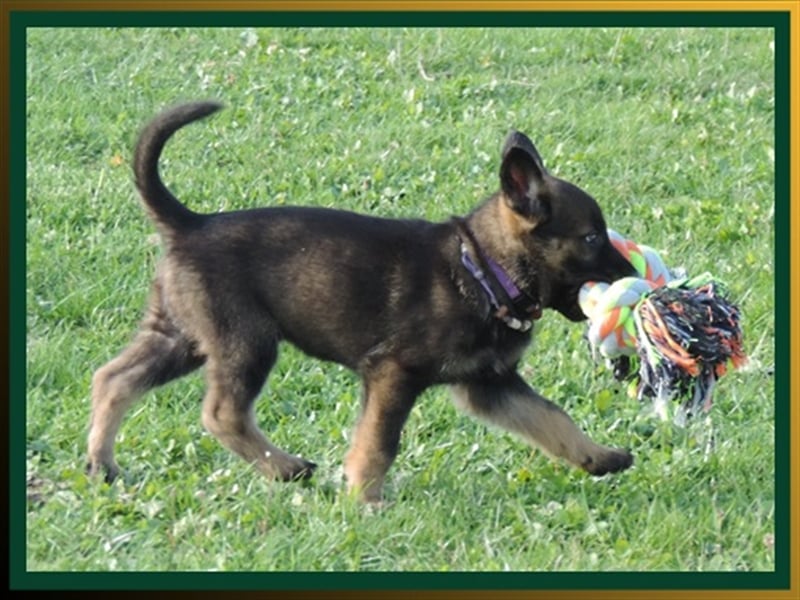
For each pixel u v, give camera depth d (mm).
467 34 20469
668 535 9344
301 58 19594
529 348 10992
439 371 9961
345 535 9227
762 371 11727
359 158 16062
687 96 18875
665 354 9391
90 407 10844
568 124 17422
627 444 10773
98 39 20188
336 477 10172
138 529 9359
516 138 10242
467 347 9938
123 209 14711
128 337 12227
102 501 9586
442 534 9359
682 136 17141
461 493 9852
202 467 10250
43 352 11750
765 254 13844
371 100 18203
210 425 10125
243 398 10102
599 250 9984
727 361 9672
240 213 10375
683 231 14531
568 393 11539
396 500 9789
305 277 10094
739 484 10031
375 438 9812
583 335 11766
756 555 9305
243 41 20266
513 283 9969
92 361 11836
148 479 10070
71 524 9438
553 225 9906
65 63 19234
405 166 15867
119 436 10594
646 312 9492
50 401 11219
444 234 10125
